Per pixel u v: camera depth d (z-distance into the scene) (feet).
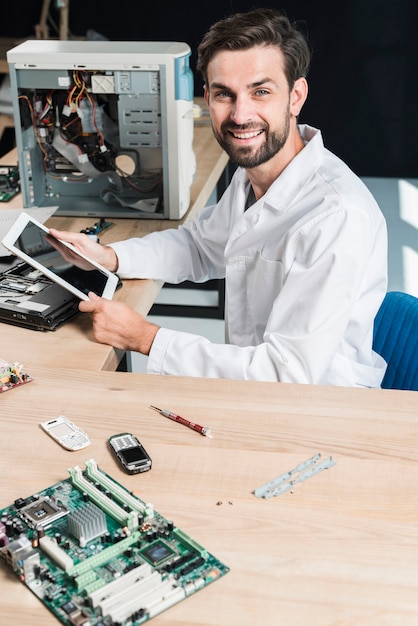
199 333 11.50
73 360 5.23
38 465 4.24
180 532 3.73
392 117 16.28
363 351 5.82
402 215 15.08
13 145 16.63
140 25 16.35
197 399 4.78
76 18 16.42
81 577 3.48
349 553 3.66
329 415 4.63
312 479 4.12
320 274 5.25
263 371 5.19
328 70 16.06
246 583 3.50
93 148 7.46
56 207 7.09
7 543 3.66
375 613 3.36
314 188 5.56
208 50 5.41
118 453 4.23
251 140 5.54
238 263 6.05
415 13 15.43
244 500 3.98
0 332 5.60
